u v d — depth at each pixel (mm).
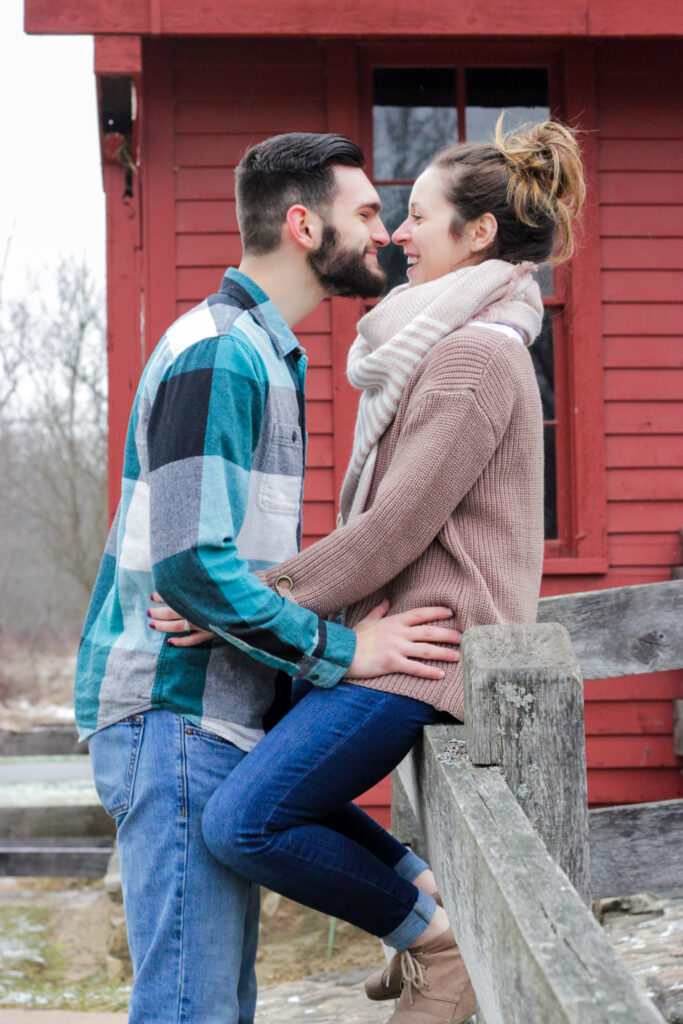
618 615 2654
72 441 15727
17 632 17453
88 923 4480
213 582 1551
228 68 4180
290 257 1827
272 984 3660
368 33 3828
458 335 1667
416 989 1696
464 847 1236
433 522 1601
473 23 3836
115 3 3760
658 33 3854
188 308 4137
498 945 1027
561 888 998
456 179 1816
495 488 1651
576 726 1308
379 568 1604
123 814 1679
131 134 4277
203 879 1625
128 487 1767
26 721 12453
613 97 4215
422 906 1700
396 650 1604
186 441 1593
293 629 1570
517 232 1813
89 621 1834
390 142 4273
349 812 1934
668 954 2930
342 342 4141
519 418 1658
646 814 2719
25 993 3691
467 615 1603
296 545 1824
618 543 4137
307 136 1824
